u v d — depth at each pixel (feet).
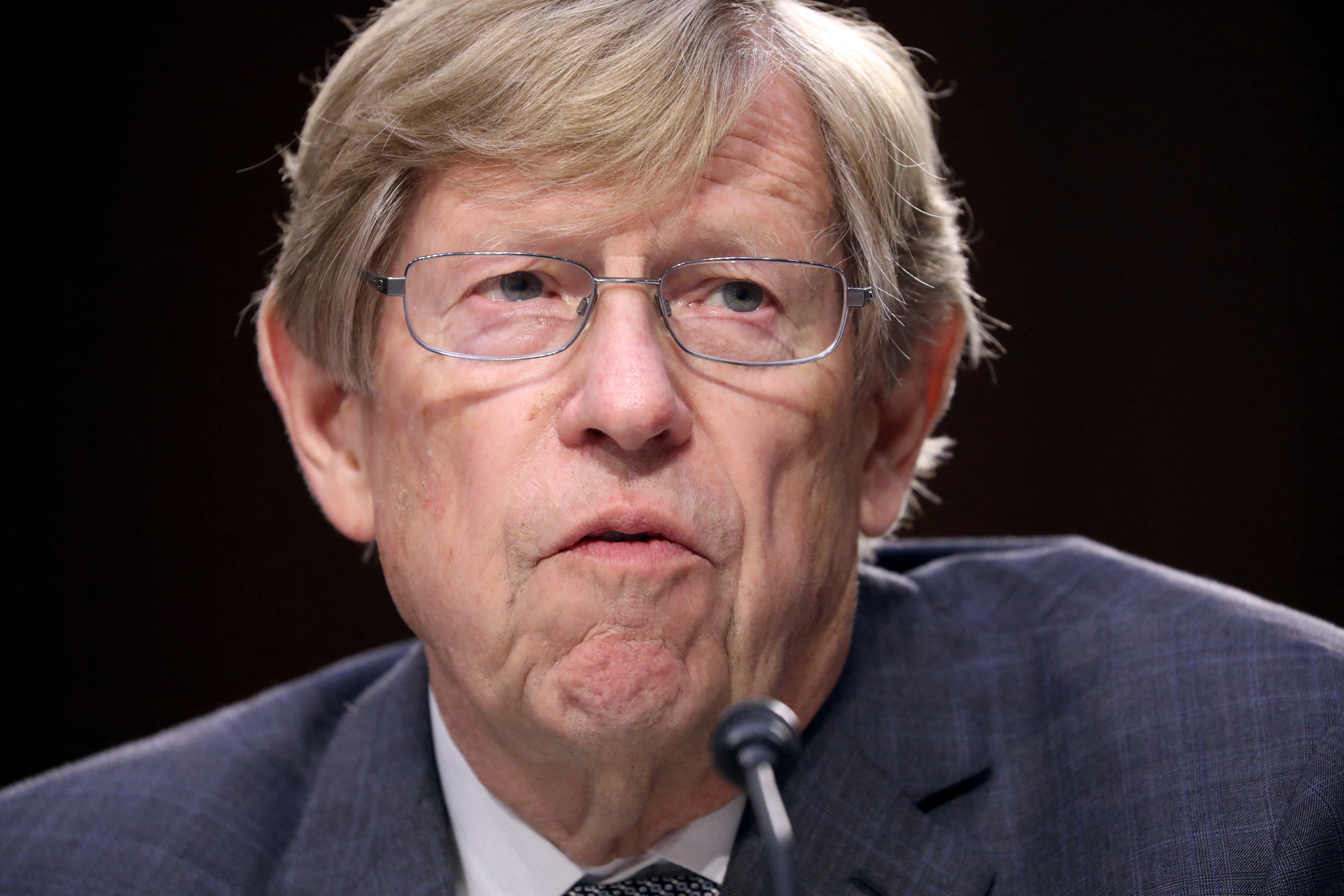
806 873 11.07
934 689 12.46
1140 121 25.27
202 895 12.12
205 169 26.30
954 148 25.67
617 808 10.65
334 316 11.61
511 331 10.55
